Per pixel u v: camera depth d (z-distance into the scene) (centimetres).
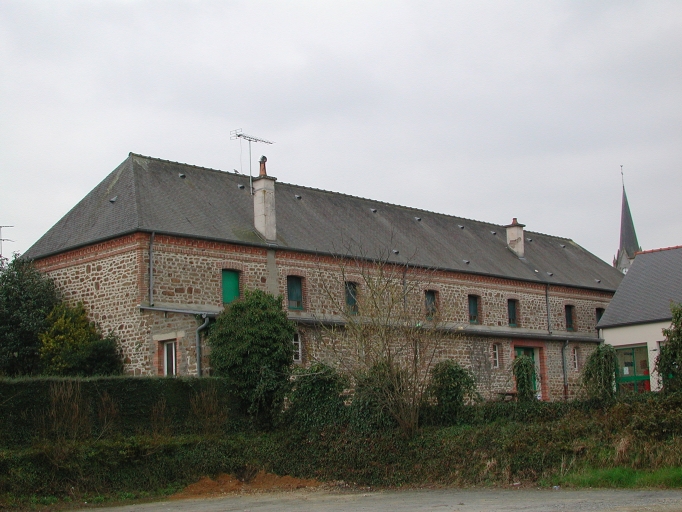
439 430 1950
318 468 2020
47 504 1675
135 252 2436
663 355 2020
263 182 2778
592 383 1986
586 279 4041
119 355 2445
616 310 3256
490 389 3075
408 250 3266
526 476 1719
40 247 2795
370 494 1766
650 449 1630
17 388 1802
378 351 2017
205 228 2627
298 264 2786
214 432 2075
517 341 3294
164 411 2009
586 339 3566
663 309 3105
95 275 2559
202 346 2267
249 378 2162
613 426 1750
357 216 3359
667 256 3366
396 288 2270
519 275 3606
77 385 1883
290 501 1695
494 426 1897
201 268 2545
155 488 1858
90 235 2602
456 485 1781
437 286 3189
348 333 2178
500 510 1322
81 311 2559
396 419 1980
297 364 2480
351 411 2042
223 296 2591
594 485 1594
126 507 1673
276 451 2069
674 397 1781
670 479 1523
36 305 2552
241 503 1684
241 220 2805
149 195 2655
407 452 1919
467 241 3738
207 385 2106
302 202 3203
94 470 1784
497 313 3444
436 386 2048
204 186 2906
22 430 1789
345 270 2892
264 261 2698
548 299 3716
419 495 1672
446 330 2369
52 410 1828
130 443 1866
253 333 2166
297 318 2508
